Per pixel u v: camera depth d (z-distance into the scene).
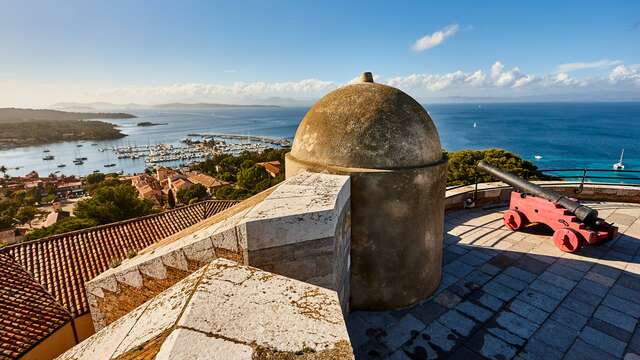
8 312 8.36
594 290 5.08
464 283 5.34
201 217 15.27
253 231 2.94
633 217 7.70
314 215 3.10
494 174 7.55
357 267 4.50
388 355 3.92
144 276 3.47
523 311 4.64
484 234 7.09
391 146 4.38
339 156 4.44
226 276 1.82
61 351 8.55
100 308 3.89
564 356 3.86
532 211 6.87
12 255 10.45
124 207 26.56
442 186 4.84
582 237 6.07
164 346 1.30
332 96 5.00
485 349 3.98
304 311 1.57
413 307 4.76
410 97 5.00
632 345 4.00
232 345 1.32
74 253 11.14
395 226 4.41
